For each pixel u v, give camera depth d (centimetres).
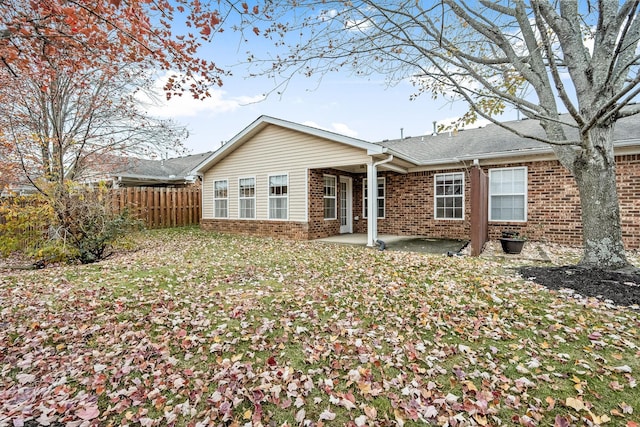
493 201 1001
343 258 696
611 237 495
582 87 494
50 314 378
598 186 497
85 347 303
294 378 251
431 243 939
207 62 459
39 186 733
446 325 339
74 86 885
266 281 513
